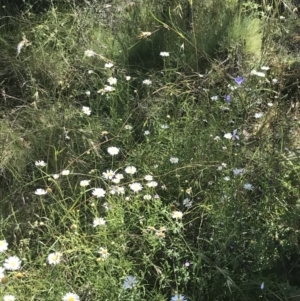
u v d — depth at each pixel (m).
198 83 1.47
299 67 1.57
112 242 0.93
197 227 1.06
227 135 1.20
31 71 1.47
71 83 1.46
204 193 1.12
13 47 1.55
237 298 0.93
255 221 1.02
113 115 1.32
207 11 1.71
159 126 1.28
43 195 1.15
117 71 1.50
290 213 1.05
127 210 1.06
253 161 1.19
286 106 1.48
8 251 1.00
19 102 1.42
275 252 0.97
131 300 0.86
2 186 1.18
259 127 1.33
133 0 1.73
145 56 1.62
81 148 1.26
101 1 1.73
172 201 1.11
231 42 1.60
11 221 1.08
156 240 0.96
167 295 0.94
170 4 1.67
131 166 1.15
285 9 1.75
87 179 1.18
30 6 1.67
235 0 1.76
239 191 1.06
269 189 1.09
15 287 0.89
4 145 1.20
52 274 0.91
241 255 0.93
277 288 0.93
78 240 0.98
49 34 1.62
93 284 0.89
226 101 1.36
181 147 1.23
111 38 1.61
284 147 1.24
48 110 1.33
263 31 1.62
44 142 1.25
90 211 1.08
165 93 1.40
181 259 0.98
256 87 1.44
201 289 0.91
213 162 1.17
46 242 1.02
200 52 1.55
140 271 0.94
